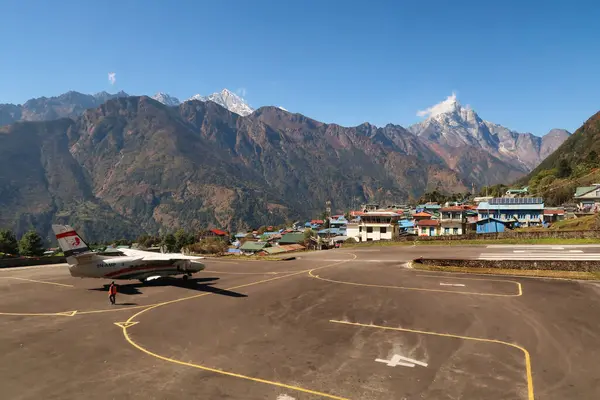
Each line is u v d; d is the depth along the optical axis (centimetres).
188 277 4084
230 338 2133
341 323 2384
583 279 3516
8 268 5234
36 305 2934
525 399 1427
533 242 6012
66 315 2639
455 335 2122
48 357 1877
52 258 5831
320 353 1895
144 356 1880
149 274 3756
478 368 1694
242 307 2819
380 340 2064
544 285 3338
